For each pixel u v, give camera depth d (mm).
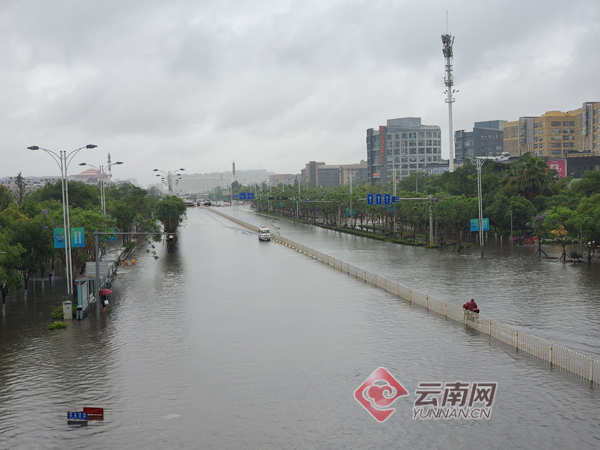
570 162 172125
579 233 81312
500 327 39188
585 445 23531
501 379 31297
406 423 26141
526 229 108562
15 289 49875
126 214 103125
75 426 26516
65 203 50438
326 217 172250
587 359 30984
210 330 43625
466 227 111438
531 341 35688
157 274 74625
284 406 28391
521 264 75812
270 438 24906
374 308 50438
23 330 45125
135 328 44906
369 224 165125
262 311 50062
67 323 46875
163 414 27672
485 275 66438
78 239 50469
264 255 95688
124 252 86625
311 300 54625
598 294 53781
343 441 24516
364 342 39281
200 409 28203
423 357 35500
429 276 66438
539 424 25609
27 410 28578
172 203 113188
